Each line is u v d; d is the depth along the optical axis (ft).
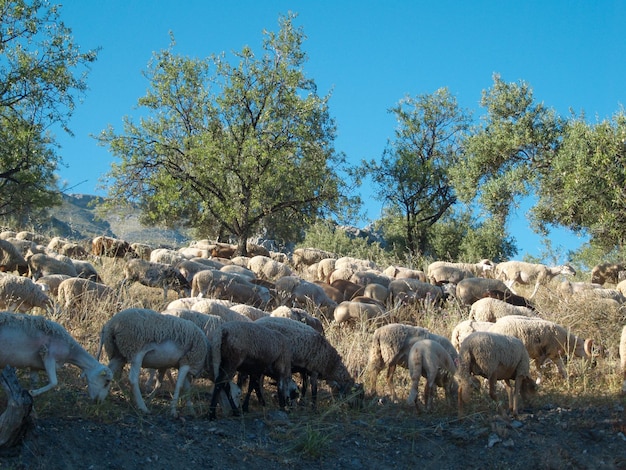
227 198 98.12
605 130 74.43
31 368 27.86
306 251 90.07
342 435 30.76
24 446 24.72
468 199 97.19
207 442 28.07
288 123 99.45
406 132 126.62
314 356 33.94
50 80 74.02
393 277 70.69
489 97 97.50
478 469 29.09
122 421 28.07
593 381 39.14
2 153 80.59
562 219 77.05
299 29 101.45
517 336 38.27
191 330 29.96
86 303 41.68
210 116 101.40
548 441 31.01
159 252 66.03
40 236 79.61
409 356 33.91
